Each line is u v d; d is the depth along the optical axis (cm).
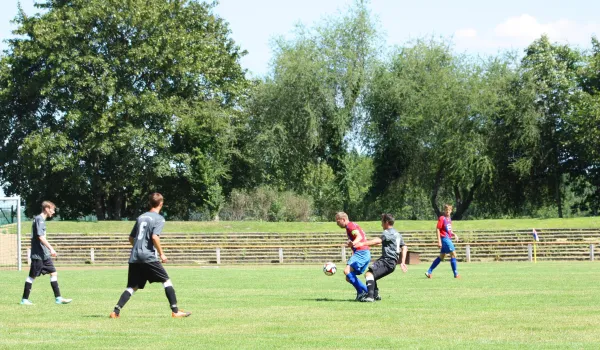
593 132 5322
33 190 5416
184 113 5184
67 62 4722
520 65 5694
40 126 5253
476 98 5297
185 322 1098
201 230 4575
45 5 5303
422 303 1367
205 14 5722
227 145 5669
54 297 1616
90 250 3991
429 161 5625
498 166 5669
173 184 5800
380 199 5975
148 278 1165
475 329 995
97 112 4897
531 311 1219
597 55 5825
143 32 4991
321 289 1809
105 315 1209
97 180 5262
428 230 4284
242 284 2027
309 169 5791
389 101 5566
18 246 3153
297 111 5453
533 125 5391
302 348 834
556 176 5803
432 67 5594
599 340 889
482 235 4238
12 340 914
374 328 1013
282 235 4384
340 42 5612
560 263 3353
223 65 5656
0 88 5266
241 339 912
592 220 4481
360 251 1417
